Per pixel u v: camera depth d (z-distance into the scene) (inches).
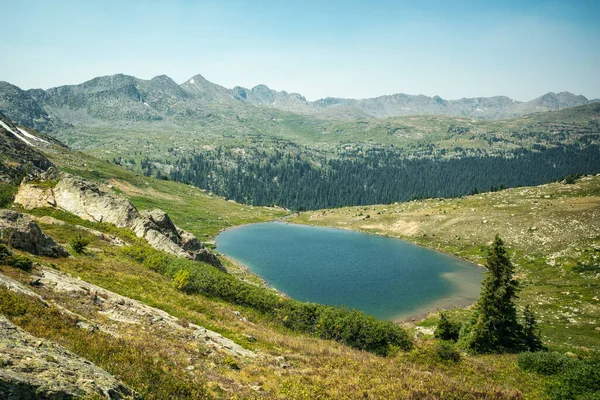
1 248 919.0
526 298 2861.7
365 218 7534.5
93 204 2440.9
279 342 1099.9
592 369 863.7
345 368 884.6
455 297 3139.8
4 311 544.4
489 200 6658.5
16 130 7534.5
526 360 1145.4
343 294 3144.7
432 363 1141.1
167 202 7357.3
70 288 885.2
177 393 504.1
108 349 550.6
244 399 578.9
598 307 2477.9
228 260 4156.0
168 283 1499.8
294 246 5255.9
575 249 3735.2
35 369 345.4
